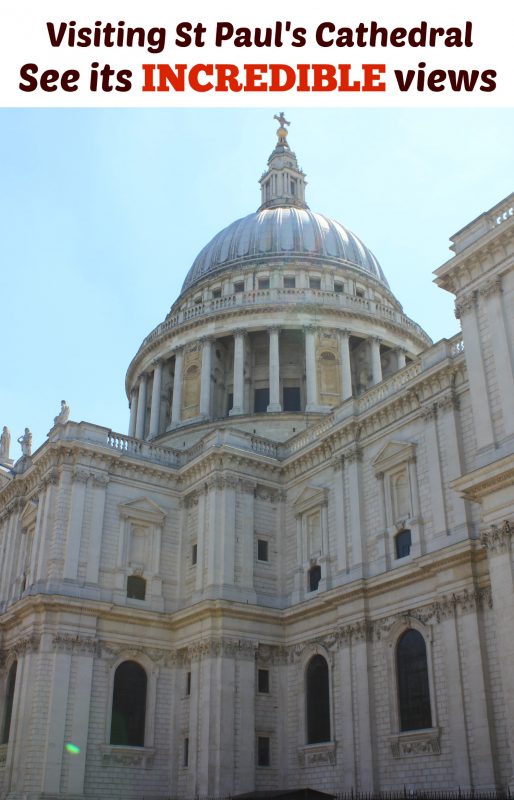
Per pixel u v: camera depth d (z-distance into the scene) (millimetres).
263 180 98500
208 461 54969
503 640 32812
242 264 82438
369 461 49219
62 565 50250
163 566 54375
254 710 48281
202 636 49594
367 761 42062
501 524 34188
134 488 55500
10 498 60438
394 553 45531
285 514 55438
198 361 74812
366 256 87188
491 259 39031
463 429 43156
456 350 45094
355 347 77125
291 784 47219
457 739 37656
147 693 50312
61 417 55781
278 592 53031
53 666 47250
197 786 46188
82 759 45938
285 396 74250
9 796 44406
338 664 46188
